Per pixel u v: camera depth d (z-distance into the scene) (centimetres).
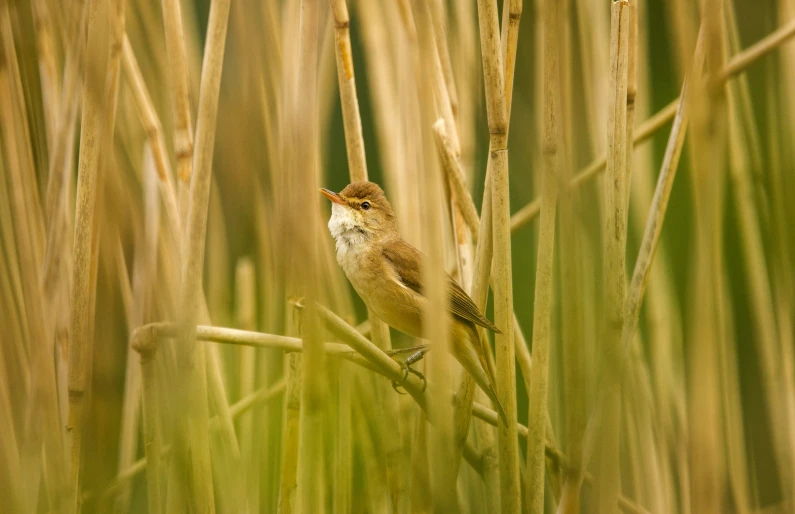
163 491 614
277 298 637
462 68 740
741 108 771
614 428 517
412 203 709
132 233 698
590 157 701
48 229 591
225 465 620
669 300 754
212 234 729
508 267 543
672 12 696
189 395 529
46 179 649
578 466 528
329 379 612
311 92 458
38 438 561
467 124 739
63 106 589
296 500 605
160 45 724
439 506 486
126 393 672
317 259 497
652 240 570
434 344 480
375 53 773
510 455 558
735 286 1023
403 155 716
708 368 491
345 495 610
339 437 615
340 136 1141
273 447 661
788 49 773
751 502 766
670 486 692
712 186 464
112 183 593
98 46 540
